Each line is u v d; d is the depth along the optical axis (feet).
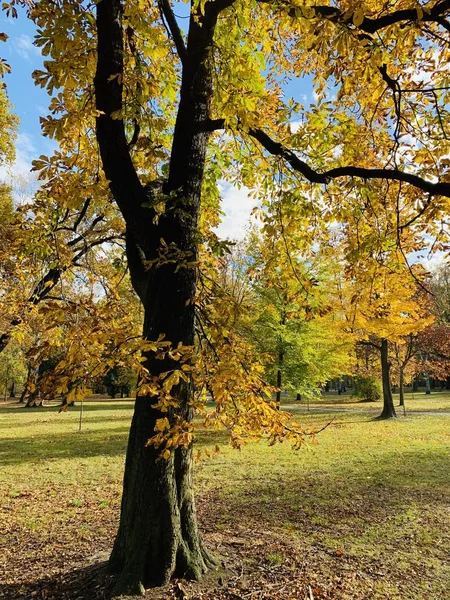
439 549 15.02
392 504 20.35
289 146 14.80
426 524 17.53
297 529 16.93
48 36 9.66
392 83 12.82
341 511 19.43
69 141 13.84
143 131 16.05
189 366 8.55
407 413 68.18
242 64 12.03
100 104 11.38
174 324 11.37
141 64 12.76
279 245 17.56
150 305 11.73
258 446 37.47
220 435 43.83
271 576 12.07
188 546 11.71
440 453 33.01
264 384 10.85
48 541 16.49
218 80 12.69
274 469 28.68
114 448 40.04
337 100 14.02
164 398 8.50
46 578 12.42
